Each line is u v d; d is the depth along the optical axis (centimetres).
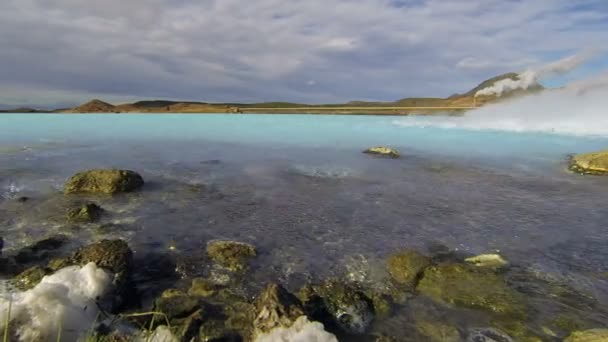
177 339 346
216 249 539
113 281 423
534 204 784
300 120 3152
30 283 429
